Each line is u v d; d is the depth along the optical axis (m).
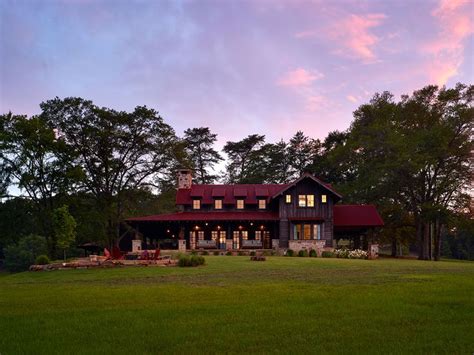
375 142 46.81
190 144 71.25
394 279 18.67
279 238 42.75
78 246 48.91
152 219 42.31
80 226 44.25
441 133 43.34
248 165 72.75
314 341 8.60
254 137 72.88
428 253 46.66
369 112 50.41
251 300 13.30
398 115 47.84
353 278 19.23
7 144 38.94
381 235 52.12
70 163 43.34
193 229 44.84
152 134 48.19
